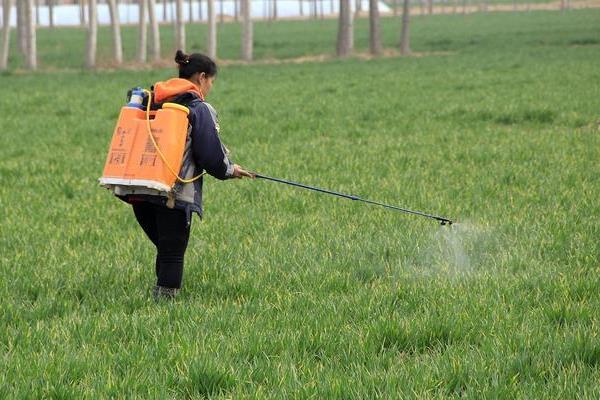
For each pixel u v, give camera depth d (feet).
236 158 168.14
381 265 85.76
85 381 56.34
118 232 106.01
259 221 108.99
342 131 211.20
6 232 107.34
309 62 591.37
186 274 84.28
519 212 109.50
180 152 71.31
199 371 56.75
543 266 83.76
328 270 83.97
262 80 420.36
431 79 384.88
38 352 62.69
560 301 71.15
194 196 73.77
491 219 105.70
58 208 122.11
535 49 632.38
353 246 93.56
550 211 109.09
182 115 71.51
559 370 56.44
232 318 69.00
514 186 127.65
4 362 59.62
